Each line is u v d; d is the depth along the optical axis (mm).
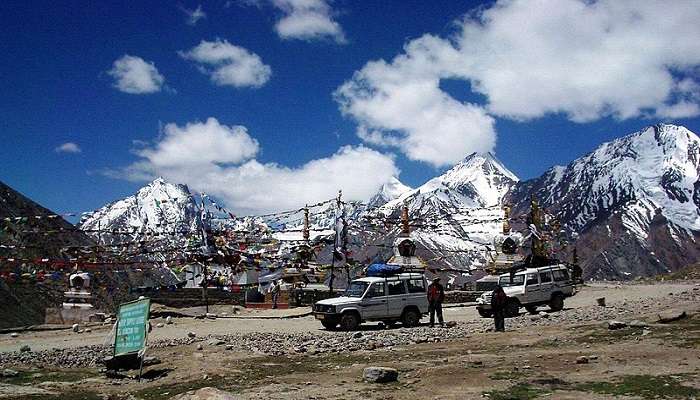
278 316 37812
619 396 12523
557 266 36719
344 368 17188
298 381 15445
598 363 16094
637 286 65750
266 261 43406
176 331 29797
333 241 44594
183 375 17016
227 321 35031
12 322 41438
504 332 24906
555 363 16359
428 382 14500
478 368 15992
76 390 15578
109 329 32656
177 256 41125
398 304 30203
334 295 43750
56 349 24000
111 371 18031
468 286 52531
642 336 20578
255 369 17516
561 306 35844
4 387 15930
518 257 54719
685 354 16812
